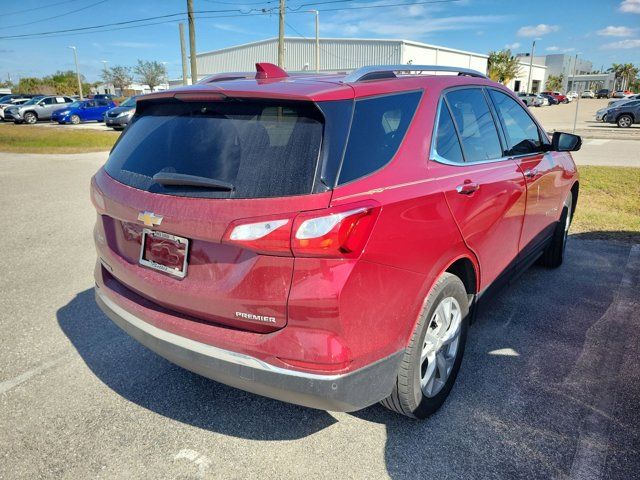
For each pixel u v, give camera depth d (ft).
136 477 7.92
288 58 176.65
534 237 13.57
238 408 9.68
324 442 8.69
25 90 241.35
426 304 8.31
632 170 37.24
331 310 6.64
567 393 10.03
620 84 384.06
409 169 8.09
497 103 11.94
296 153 6.94
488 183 10.00
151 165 8.16
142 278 8.18
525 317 13.39
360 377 7.18
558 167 14.58
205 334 7.35
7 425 9.12
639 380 10.46
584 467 8.05
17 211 26.04
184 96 8.15
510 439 8.71
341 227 6.56
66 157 49.90
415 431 8.93
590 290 15.20
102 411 9.56
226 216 6.87
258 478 7.89
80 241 20.62
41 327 12.91
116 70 268.00
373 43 157.58
